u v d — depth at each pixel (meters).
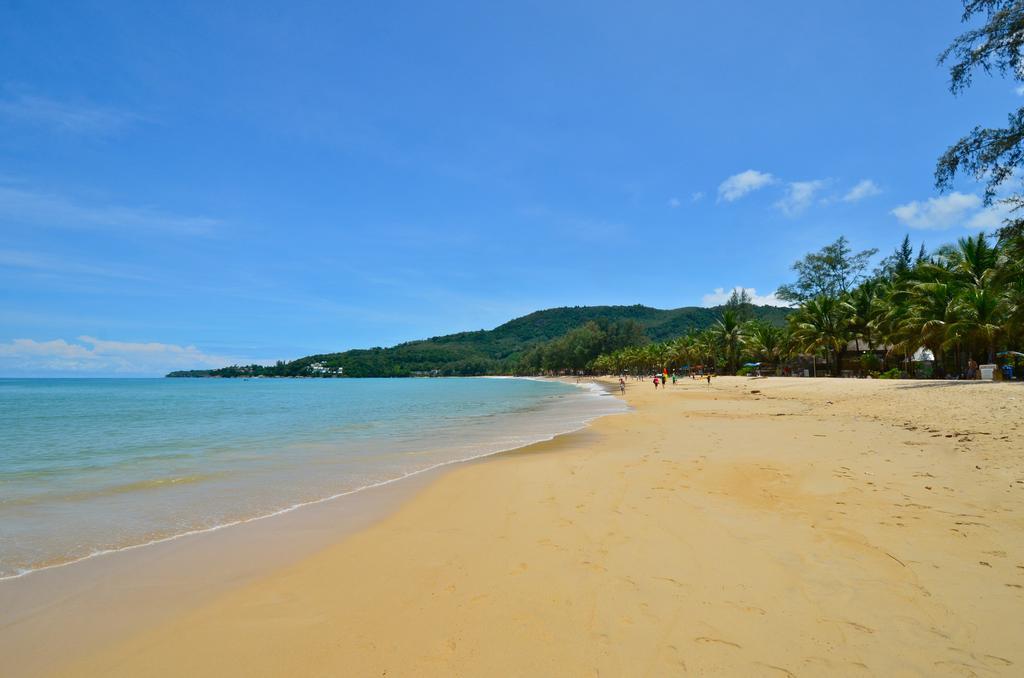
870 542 5.73
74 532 7.50
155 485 10.83
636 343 145.38
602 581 5.08
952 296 34.78
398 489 10.08
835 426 16.25
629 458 12.22
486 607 4.66
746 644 3.84
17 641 4.41
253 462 13.83
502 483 10.13
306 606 4.91
